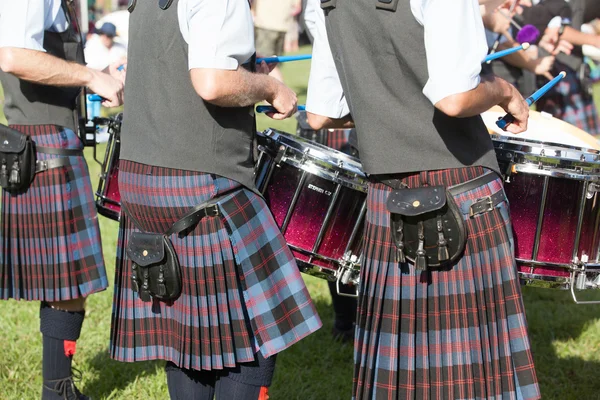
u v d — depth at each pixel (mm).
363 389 2863
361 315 2891
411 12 2568
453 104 2488
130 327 3090
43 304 3674
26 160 3477
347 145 4973
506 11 5715
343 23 2715
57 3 3318
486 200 2701
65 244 3547
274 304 2932
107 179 3578
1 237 3656
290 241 3184
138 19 2850
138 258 2910
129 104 2893
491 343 2758
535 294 5473
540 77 6016
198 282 2865
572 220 3047
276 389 4145
